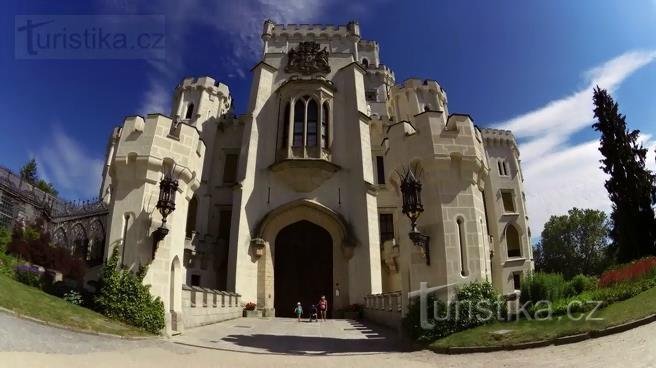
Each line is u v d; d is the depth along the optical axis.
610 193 31.30
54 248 18.36
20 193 25.23
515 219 44.53
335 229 27.61
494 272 41.94
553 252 64.50
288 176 28.09
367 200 27.12
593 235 61.25
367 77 46.34
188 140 16.50
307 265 28.33
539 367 8.27
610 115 32.59
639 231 29.17
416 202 13.74
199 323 17.31
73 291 13.31
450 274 13.44
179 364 9.02
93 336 10.42
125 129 15.59
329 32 36.62
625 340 9.02
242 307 24.67
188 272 27.14
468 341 11.26
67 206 29.25
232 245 25.91
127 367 8.05
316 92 30.62
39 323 9.69
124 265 13.82
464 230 14.12
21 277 13.53
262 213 27.64
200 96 35.75
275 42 36.19
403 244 14.78
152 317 13.25
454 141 14.98
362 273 25.80
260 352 11.85
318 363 10.15
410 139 15.48
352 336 15.95
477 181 15.24
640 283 13.66
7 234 17.70
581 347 9.30
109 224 14.54
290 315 27.23
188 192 16.67
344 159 29.61
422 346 12.43
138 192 14.79
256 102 30.19
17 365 6.58
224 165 32.97
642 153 31.22
